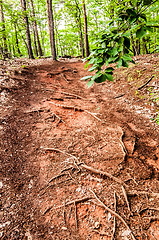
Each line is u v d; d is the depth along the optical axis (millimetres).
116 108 5461
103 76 1177
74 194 2789
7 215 2416
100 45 1313
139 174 3053
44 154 3656
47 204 2648
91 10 14914
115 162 3336
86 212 2514
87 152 3674
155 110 4793
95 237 2186
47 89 6895
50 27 12344
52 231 2277
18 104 5395
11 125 4344
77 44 21859
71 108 5594
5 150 3557
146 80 5969
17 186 2887
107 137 4133
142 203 2561
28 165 3354
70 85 7938
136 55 8836
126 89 6289
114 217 2371
